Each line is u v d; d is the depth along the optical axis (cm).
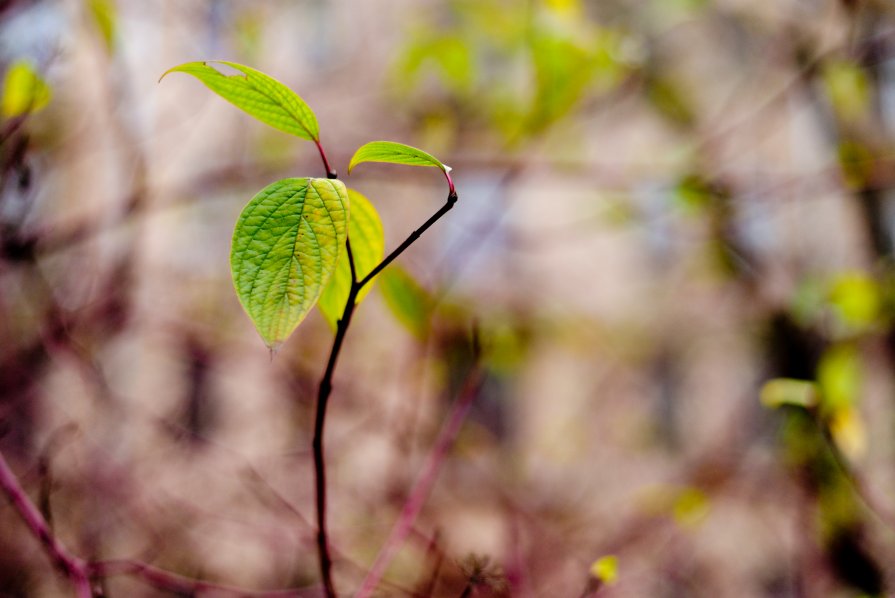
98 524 170
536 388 358
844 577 199
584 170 218
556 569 168
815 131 262
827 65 217
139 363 246
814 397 143
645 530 213
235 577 181
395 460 186
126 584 161
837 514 199
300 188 76
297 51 283
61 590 132
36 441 168
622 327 365
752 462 272
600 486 327
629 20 252
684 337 360
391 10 282
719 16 273
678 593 228
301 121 78
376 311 246
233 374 244
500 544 171
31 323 164
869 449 230
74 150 174
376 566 95
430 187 270
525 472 320
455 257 260
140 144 181
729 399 334
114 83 166
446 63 193
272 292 75
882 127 232
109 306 175
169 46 191
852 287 191
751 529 259
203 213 264
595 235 349
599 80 179
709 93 295
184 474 205
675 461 338
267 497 192
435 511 178
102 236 182
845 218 270
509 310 295
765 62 269
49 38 130
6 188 127
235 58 192
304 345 232
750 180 224
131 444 197
